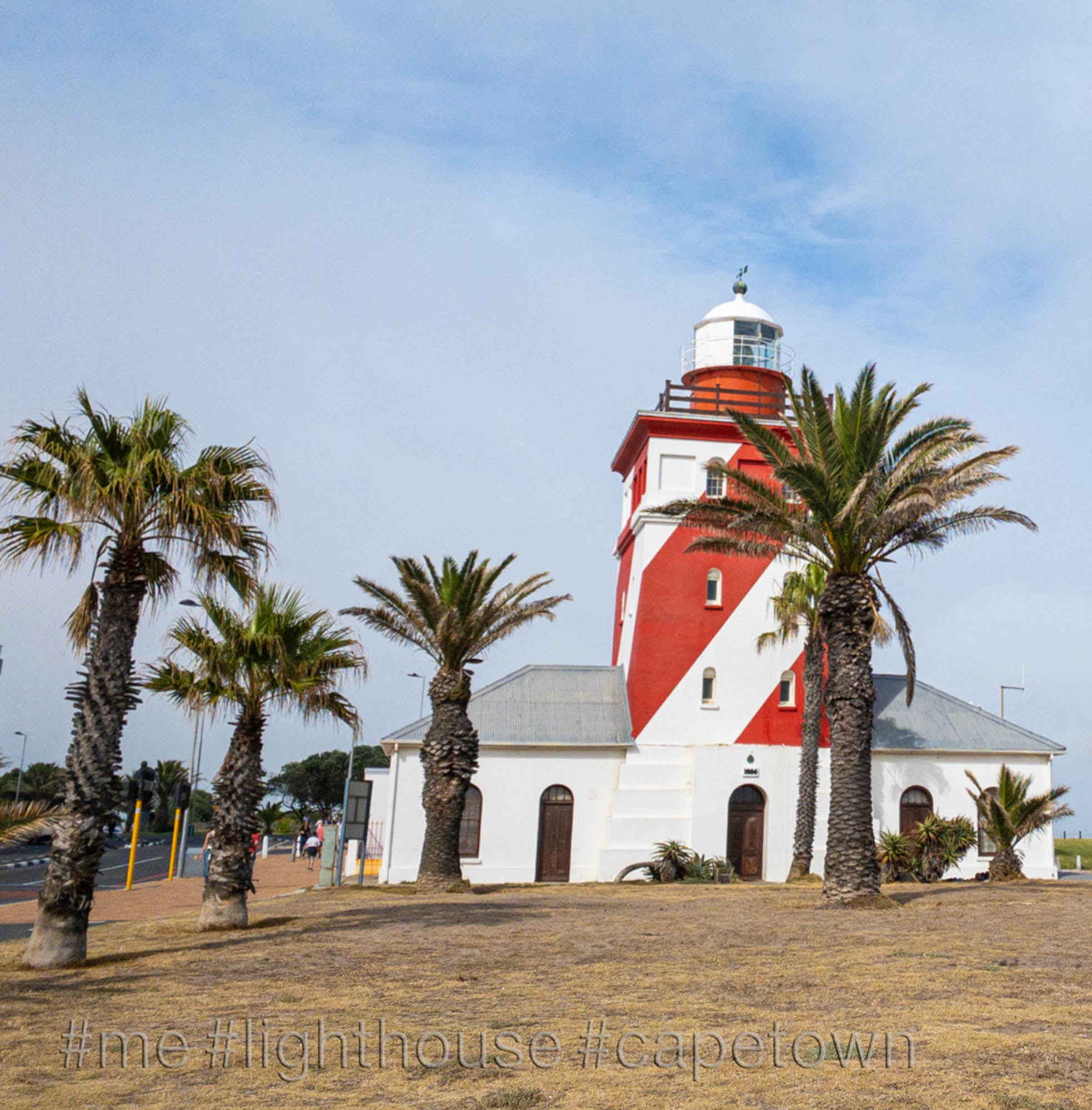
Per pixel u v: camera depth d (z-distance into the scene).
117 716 16.14
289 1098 8.59
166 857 59.06
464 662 30.59
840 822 21.33
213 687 20.70
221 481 16.23
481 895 26.84
